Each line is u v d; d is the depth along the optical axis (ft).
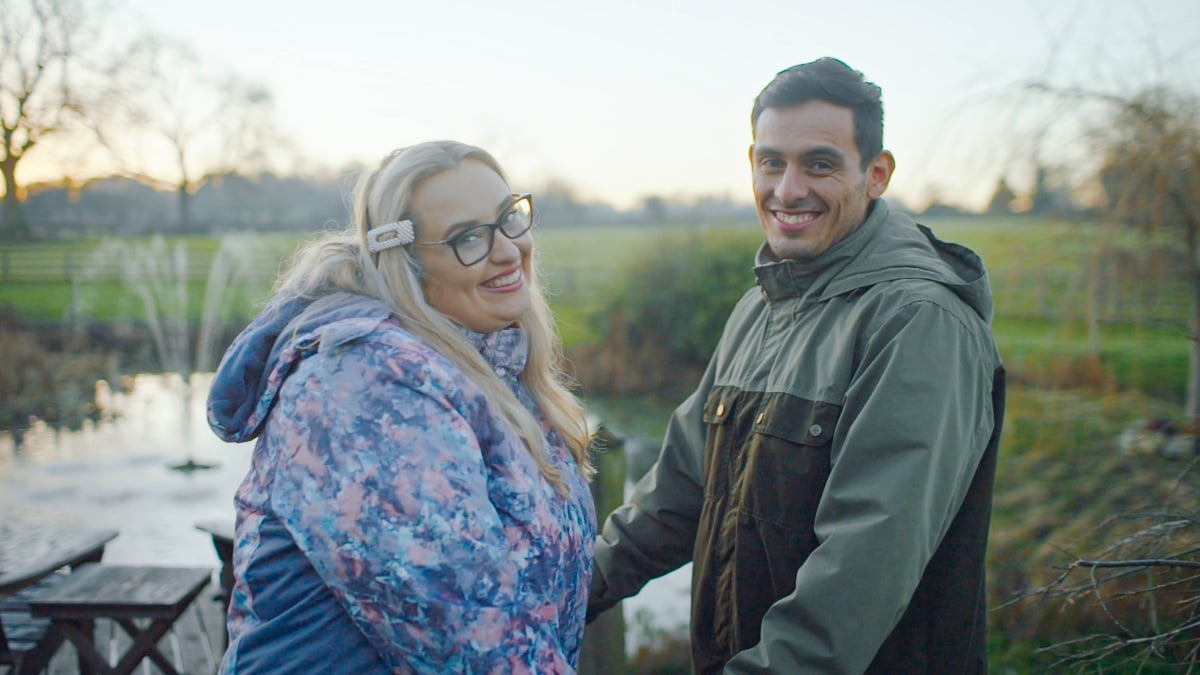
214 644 11.24
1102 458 15.84
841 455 4.75
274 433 3.95
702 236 37.65
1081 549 11.62
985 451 5.18
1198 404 16.99
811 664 4.58
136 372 46.14
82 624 9.08
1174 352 19.38
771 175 5.46
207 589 13.12
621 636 9.11
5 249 68.39
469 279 4.43
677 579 15.70
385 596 3.68
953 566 5.16
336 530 3.71
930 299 4.85
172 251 73.26
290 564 3.92
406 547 3.68
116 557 17.67
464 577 3.73
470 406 4.10
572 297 43.39
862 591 4.50
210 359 49.29
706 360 37.04
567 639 4.48
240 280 62.23
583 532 4.67
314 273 4.43
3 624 10.65
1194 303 16.43
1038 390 20.49
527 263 4.82
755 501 5.30
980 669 5.41
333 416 3.82
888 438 4.62
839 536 4.61
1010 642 10.48
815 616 4.58
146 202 88.99
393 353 3.93
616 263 43.98
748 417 5.52
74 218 80.74
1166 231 16.51
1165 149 15.62
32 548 18.01
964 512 5.18
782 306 5.64
